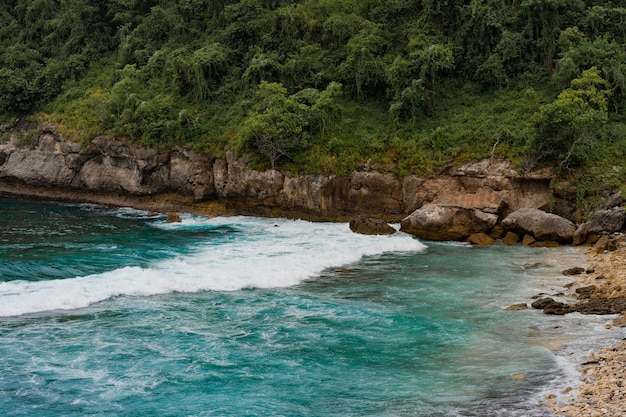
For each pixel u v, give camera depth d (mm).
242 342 20547
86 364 18672
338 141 42781
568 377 17484
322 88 48656
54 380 17688
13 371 18109
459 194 40062
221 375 18172
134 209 48219
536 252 33656
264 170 43250
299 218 42812
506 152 39875
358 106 47375
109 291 24828
